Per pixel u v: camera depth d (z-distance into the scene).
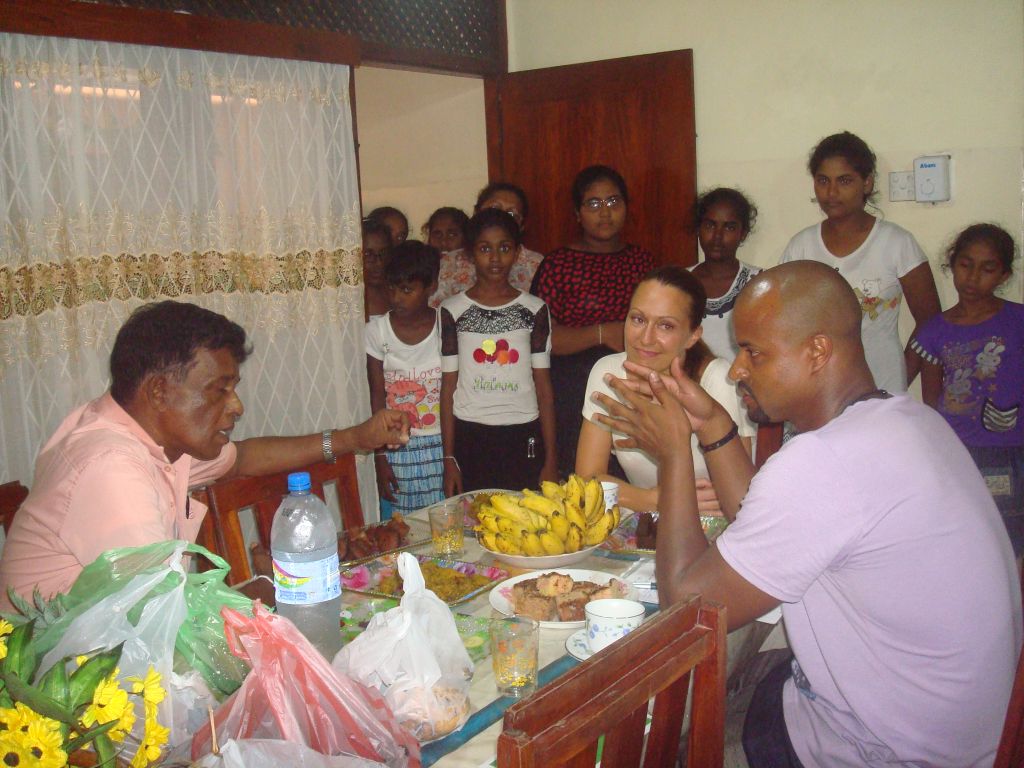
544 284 3.56
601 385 2.34
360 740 1.00
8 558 1.49
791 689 1.42
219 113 2.74
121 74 2.50
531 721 0.82
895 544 1.21
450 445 3.29
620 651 0.93
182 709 1.04
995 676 1.24
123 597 0.99
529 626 1.31
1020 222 3.34
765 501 1.24
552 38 4.23
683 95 3.86
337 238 3.08
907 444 1.24
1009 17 3.25
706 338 3.47
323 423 3.09
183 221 2.66
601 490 1.91
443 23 3.95
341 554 1.86
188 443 1.54
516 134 4.28
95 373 2.48
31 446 2.39
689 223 3.93
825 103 3.63
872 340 3.33
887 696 1.27
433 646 1.21
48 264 2.38
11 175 2.31
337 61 3.00
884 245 3.28
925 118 3.44
